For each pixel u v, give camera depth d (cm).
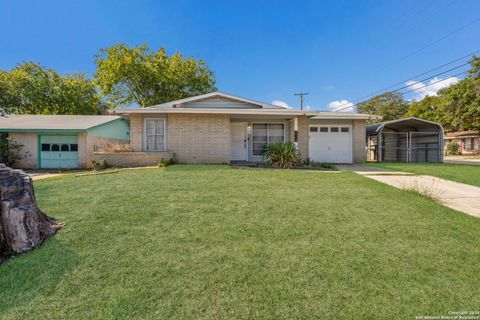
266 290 188
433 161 1395
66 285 193
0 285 194
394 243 268
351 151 1290
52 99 2052
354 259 234
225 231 301
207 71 2327
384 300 176
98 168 911
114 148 1033
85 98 2289
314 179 634
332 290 187
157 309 167
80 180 620
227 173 726
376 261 229
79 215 353
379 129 1384
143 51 2036
